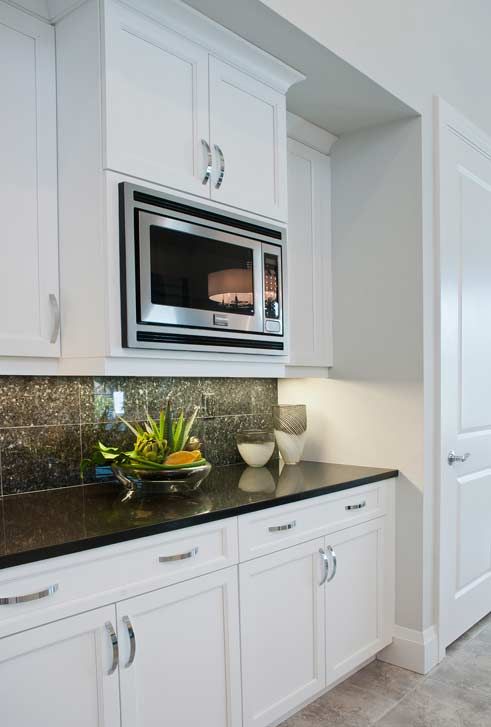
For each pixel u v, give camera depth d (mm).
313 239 2518
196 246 1723
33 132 1607
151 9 1604
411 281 2389
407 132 2412
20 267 1569
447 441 2496
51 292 1639
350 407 2561
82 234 1583
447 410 2496
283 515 1857
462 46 2738
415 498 2371
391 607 2400
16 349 1550
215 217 1788
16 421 1802
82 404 1971
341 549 2121
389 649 2432
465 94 2748
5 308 1535
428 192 2410
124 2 1548
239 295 1869
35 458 1847
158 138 1641
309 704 2115
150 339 1575
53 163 1656
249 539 1729
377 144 2492
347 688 2232
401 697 2162
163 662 1481
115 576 1370
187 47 1723
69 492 1861
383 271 2469
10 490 1786
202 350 1737
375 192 2496
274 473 2328
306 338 2473
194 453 1897
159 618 1475
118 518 1503
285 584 1871
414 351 2375
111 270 1521
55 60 1661
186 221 1690
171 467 1787
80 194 1588
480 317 2795
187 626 1547
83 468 1944
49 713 1247
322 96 2221
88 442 1982
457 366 2600
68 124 1624
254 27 1769
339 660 2109
